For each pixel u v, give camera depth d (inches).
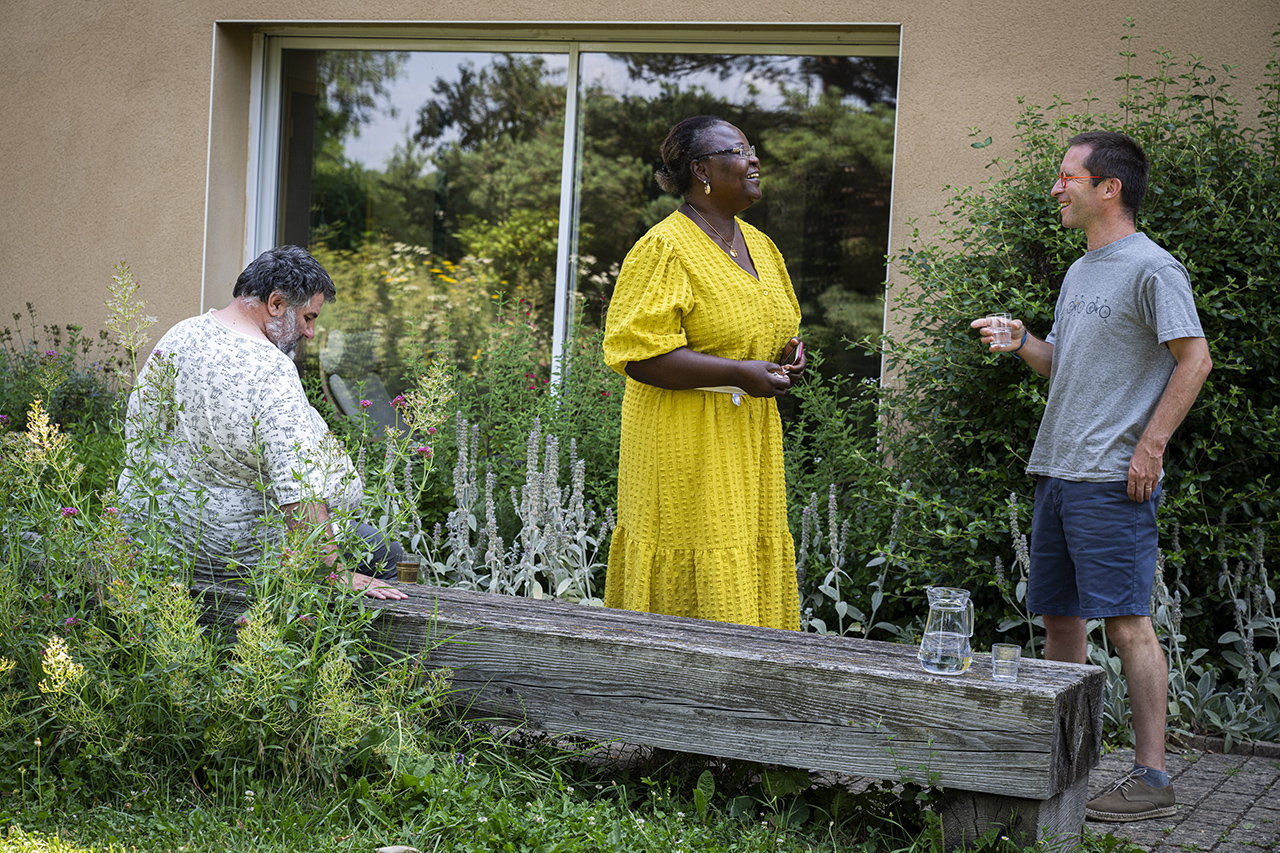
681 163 123.3
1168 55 173.9
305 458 111.3
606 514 175.6
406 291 243.6
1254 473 160.2
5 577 110.0
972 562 157.8
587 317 233.9
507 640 111.6
